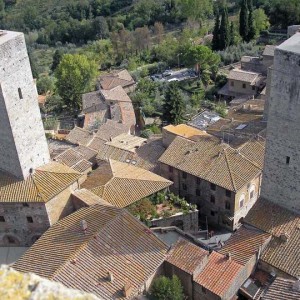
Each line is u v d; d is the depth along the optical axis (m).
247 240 50.03
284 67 44.59
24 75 50.75
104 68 149.12
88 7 199.88
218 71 119.94
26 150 53.25
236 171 64.19
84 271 42.59
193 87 116.25
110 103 107.50
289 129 47.28
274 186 51.62
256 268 49.31
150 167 73.06
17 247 56.72
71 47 173.25
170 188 70.44
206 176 64.88
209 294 45.06
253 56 121.94
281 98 46.34
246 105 87.50
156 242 47.19
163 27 164.50
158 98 109.88
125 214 48.59
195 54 117.62
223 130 75.94
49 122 105.62
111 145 79.69
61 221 50.03
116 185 60.41
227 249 49.75
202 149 68.75
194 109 103.38
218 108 102.69
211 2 164.12
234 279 45.31
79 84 121.75
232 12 160.25
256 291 46.59
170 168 69.06
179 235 54.16
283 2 136.88
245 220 52.22
